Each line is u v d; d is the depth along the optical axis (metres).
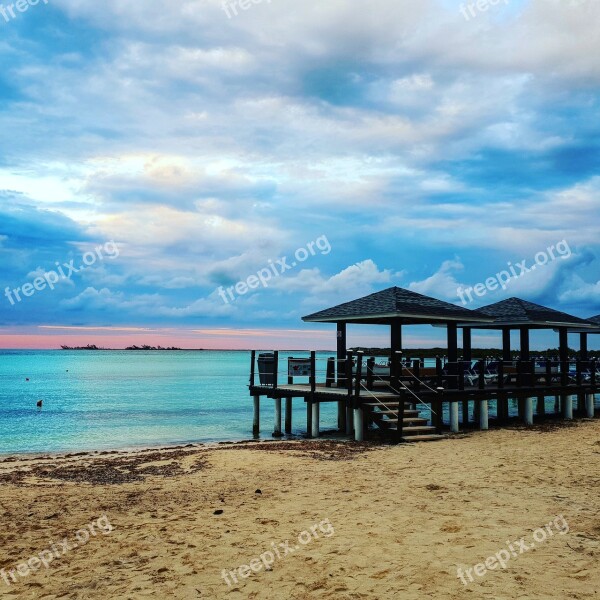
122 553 7.21
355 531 7.70
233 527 8.20
